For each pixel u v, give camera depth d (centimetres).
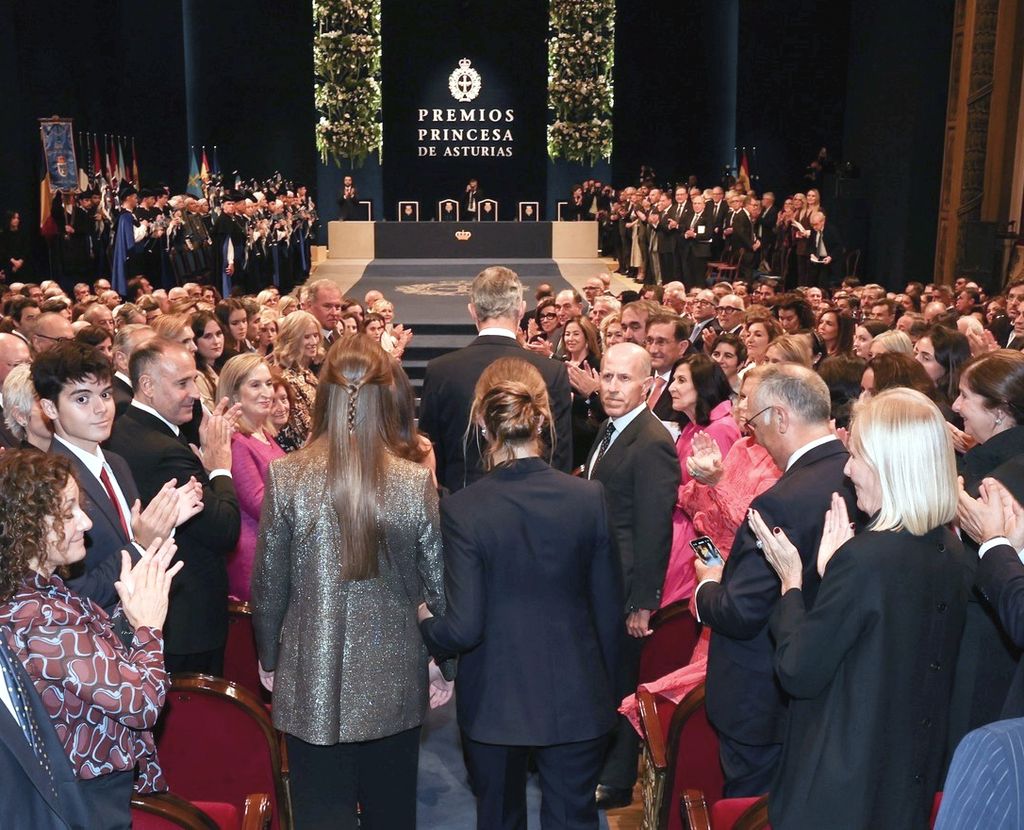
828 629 224
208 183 2083
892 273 1712
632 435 387
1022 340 729
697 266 1667
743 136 2208
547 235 2141
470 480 412
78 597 236
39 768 207
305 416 530
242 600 418
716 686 296
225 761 303
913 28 1636
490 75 2427
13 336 446
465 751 324
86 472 309
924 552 227
